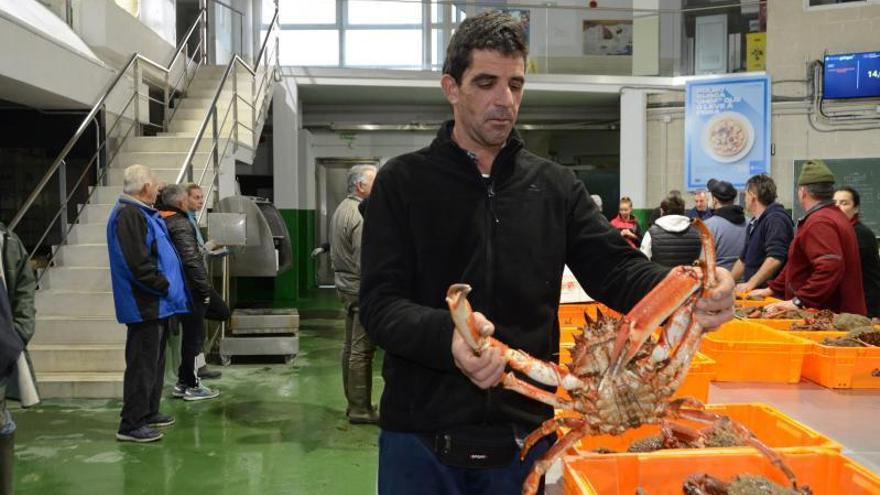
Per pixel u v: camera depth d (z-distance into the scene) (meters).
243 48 11.95
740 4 10.54
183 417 5.11
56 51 6.41
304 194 11.88
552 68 10.87
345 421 5.05
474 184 1.51
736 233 5.45
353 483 3.94
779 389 2.70
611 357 1.32
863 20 10.04
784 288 4.36
